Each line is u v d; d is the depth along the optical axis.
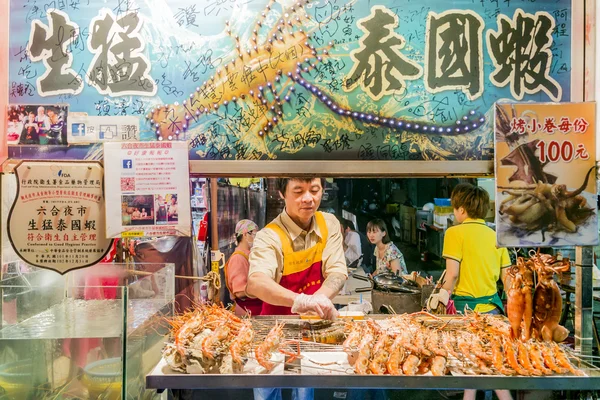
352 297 3.14
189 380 1.69
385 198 3.89
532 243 1.92
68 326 1.72
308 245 2.70
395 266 3.64
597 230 1.91
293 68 2.06
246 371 1.74
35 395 1.65
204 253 3.10
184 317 2.00
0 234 2.08
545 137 1.92
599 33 2.00
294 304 2.22
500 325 1.99
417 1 2.06
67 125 2.03
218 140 2.07
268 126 2.07
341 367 1.79
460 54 2.06
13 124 2.03
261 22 2.05
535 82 2.06
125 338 1.61
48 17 2.02
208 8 2.05
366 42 2.06
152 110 2.05
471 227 3.18
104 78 2.04
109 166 1.94
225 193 3.51
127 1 2.03
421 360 1.77
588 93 2.04
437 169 2.06
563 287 2.47
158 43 2.04
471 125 2.07
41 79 2.03
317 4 2.06
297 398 2.52
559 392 2.28
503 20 2.05
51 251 1.93
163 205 1.97
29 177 1.91
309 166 2.06
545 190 1.92
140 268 2.11
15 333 1.68
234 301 2.85
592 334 1.99
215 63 2.06
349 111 2.07
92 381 1.63
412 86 2.07
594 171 1.91
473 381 1.69
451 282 3.22
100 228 1.95
